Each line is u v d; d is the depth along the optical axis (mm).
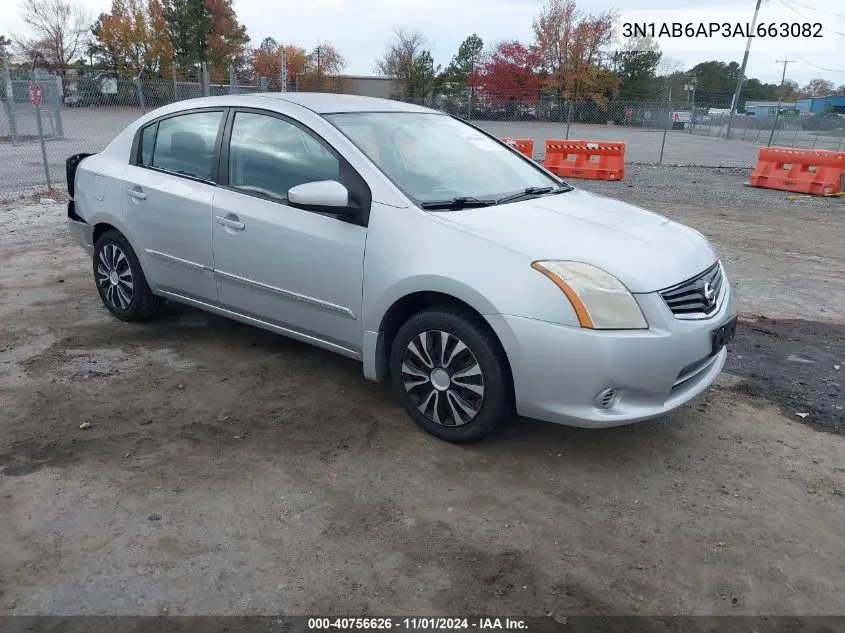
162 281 4691
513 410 3414
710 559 2760
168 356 4547
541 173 4625
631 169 18672
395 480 3207
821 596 2578
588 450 3539
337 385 4184
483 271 3195
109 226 5016
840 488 3293
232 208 4102
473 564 2674
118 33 48375
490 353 3236
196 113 4504
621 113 29109
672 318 3162
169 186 4465
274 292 4012
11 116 17406
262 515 2916
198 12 48719
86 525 2814
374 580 2566
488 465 3361
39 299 5637
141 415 3740
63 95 19094
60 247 7441
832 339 5344
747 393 4316
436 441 3553
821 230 10016
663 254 3402
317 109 4031
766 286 6879
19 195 10797
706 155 23625
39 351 4555
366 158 3699
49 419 3658
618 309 3074
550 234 3371
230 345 4770
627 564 2713
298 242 3803
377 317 3572
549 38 47188
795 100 65750
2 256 7004
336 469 3281
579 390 3082
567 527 2922
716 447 3629
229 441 3504
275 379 4246
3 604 2391
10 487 3049
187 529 2811
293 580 2551
